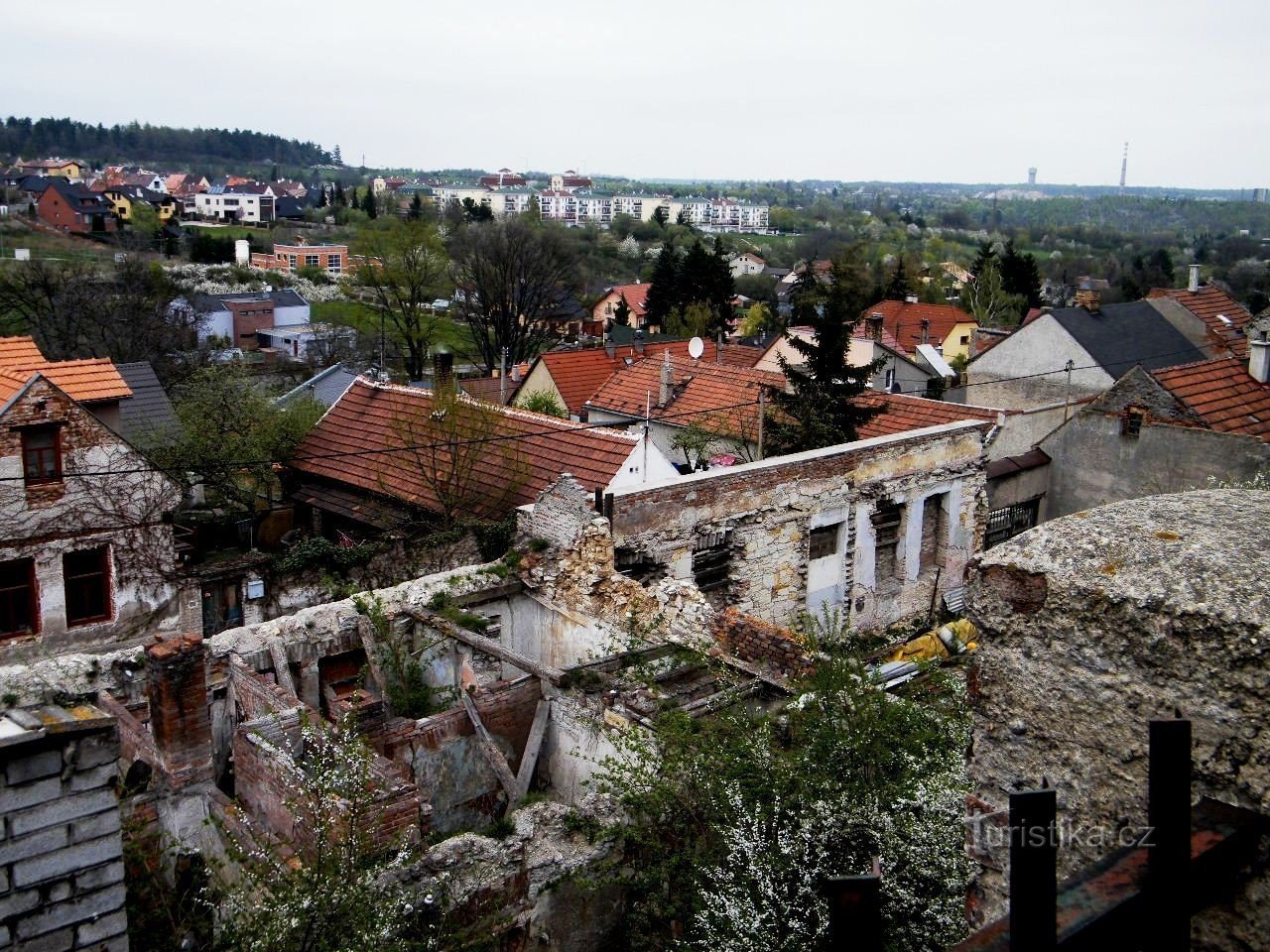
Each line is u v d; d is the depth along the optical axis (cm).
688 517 1869
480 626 1599
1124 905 270
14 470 2139
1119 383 2527
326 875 827
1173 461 2447
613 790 1069
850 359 4775
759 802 885
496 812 1362
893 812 851
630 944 1042
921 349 5262
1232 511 450
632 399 3500
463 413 2517
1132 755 401
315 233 13025
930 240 17075
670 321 7125
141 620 2320
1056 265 13962
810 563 2117
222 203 14762
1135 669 400
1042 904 253
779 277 13000
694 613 1498
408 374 5938
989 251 8650
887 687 1331
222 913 956
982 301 7669
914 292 9075
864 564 2228
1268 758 361
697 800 981
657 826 1006
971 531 2462
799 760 908
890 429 2694
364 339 6631
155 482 2314
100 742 715
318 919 810
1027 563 436
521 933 993
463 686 1403
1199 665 380
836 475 2117
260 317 7188
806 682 1034
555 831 1044
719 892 859
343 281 9131
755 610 2014
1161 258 11106
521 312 6625
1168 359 3900
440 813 1314
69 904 718
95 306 5262
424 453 2566
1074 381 3756
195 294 7300
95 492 2233
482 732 1311
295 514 2847
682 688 1330
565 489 1669
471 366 6712
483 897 956
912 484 2281
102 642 2281
